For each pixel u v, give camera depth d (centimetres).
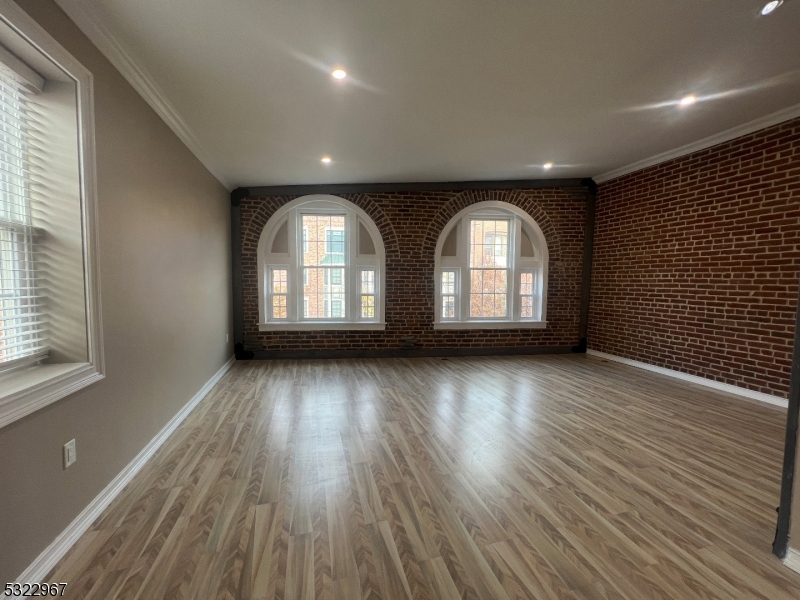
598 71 248
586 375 447
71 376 159
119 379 203
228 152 379
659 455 245
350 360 527
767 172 341
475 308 568
